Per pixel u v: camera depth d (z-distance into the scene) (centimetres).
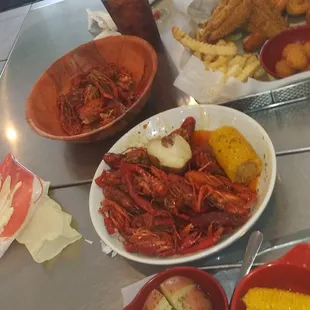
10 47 91
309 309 39
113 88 67
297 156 52
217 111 55
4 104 80
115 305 49
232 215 46
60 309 51
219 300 42
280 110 58
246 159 48
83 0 94
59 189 62
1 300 54
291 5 64
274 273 41
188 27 72
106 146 64
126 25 71
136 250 48
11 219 58
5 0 117
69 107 68
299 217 47
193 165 53
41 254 56
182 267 44
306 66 57
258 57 61
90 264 53
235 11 62
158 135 58
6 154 71
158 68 69
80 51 71
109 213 52
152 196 51
